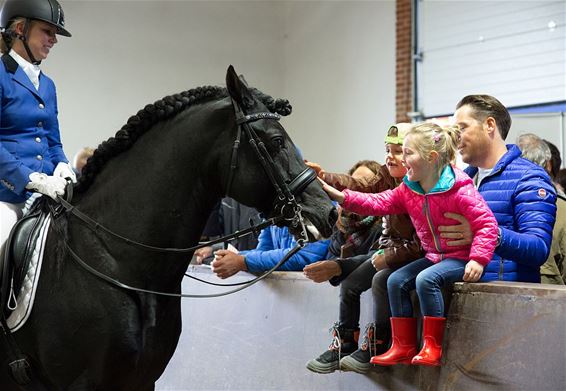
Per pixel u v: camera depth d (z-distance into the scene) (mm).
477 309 2469
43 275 2355
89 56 8922
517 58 7301
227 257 3525
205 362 3887
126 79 9117
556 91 6941
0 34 2721
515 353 2336
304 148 9867
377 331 2855
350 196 2703
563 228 3230
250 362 3650
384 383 2932
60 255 2357
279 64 10141
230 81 2330
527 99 7195
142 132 2428
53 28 2768
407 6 8336
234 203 4617
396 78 8461
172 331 2465
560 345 2213
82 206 2422
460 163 5105
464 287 2521
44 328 2312
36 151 2662
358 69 9062
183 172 2365
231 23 9820
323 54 9594
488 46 7551
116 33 9086
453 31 7918
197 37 9586
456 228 2531
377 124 8789
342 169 9289
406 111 8336
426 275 2516
